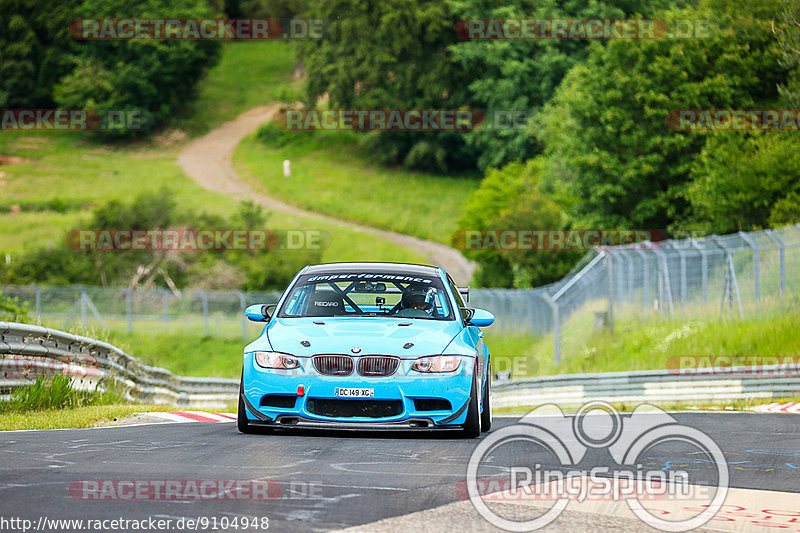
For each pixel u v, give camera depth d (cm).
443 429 2980
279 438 2933
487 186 19188
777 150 12812
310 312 3297
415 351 2978
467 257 19075
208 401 8056
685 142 16250
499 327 12569
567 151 17612
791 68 15262
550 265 16925
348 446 2706
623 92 16600
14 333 4075
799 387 7425
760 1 16062
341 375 2948
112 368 5466
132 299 15600
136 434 3072
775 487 2191
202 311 15575
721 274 9844
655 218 17362
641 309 10375
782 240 9394
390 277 3422
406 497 1850
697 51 16388
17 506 1653
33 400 4144
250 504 1722
